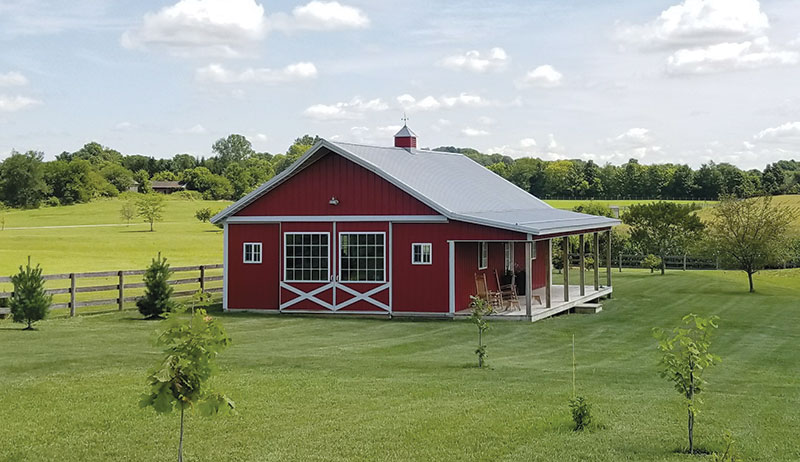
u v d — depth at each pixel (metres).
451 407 11.17
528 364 15.48
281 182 24.80
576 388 12.77
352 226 24.16
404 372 14.00
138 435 9.73
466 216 22.84
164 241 68.56
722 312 25.89
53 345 16.81
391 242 23.78
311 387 12.41
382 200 23.86
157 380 7.14
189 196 131.25
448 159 32.44
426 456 8.95
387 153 27.75
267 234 25.00
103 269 45.97
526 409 11.11
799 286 35.78
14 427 9.99
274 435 9.73
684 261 45.66
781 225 32.81
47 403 11.15
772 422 10.74
